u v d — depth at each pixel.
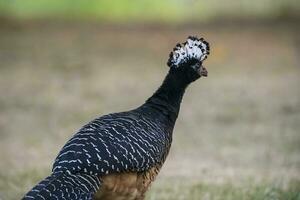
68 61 45.72
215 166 24.19
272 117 31.42
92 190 13.44
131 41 53.09
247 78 40.28
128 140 14.34
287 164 24.30
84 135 14.07
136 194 14.68
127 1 65.69
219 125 30.23
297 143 27.11
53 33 56.41
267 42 51.12
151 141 14.81
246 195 20.02
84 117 32.06
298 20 59.84
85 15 65.00
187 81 16.20
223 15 63.19
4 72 42.59
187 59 16.12
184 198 20.17
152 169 15.03
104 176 13.89
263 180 21.89
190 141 27.80
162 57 47.62
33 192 12.86
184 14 64.56
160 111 15.95
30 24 60.00
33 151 26.61
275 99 34.88
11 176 22.81
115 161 13.87
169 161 25.03
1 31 56.50
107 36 55.03
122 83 39.59
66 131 29.62
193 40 16.22
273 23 58.84
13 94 36.88
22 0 63.81
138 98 36.00
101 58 46.94
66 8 65.00
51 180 13.18
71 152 13.70
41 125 30.64
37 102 35.06
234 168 23.86
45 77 41.25
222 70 42.94
